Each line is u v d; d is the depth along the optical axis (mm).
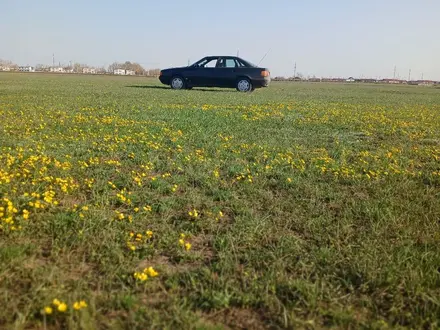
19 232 3395
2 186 4281
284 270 3049
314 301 2633
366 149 7254
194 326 2375
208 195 4625
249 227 3729
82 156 5902
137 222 3777
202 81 20859
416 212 4215
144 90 19594
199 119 9805
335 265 3115
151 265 3090
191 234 3592
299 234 3715
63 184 4484
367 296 2775
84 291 2648
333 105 15031
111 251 3170
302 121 10211
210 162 5859
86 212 3809
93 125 8336
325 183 5113
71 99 13570
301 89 29344
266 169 5559
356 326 2463
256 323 2482
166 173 5223
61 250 3182
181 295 2713
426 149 7297
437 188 5086
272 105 13906
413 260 3193
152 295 2707
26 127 7754
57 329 2332
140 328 2352
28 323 2361
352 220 3992
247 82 20531
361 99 19250
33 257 3045
